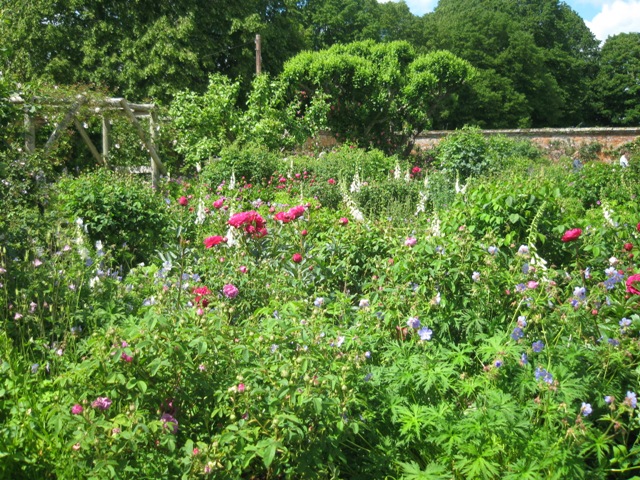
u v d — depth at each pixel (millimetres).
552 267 4277
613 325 2980
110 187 6840
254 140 14641
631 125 48625
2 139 5625
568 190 8180
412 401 2727
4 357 3053
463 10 48969
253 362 2410
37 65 20375
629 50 48062
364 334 3053
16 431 2438
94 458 2098
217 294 3766
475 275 3227
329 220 5719
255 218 4277
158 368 2211
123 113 11555
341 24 36281
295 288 3842
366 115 20844
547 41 47938
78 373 2307
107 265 5207
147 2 21438
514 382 2615
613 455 2555
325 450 2352
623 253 4410
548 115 42188
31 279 3789
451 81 21500
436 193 10336
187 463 2082
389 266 3713
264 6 25594
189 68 21391
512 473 2203
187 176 14281
